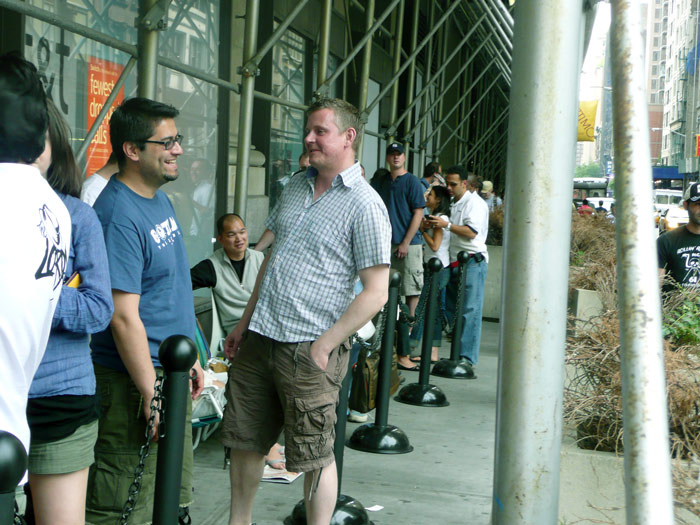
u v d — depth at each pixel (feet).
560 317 5.91
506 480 6.00
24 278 5.83
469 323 26.89
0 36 13.84
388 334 17.99
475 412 21.59
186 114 21.08
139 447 10.07
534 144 5.80
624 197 4.55
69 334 7.72
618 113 4.63
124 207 9.67
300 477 15.56
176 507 7.72
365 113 32.89
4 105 6.09
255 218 27.22
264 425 11.38
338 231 10.82
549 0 5.74
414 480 15.99
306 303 10.81
